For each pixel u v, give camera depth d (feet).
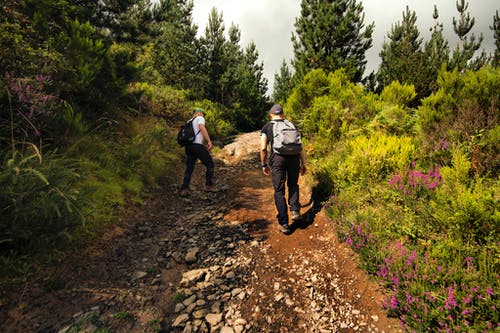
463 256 7.07
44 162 9.08
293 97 23.36
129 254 9.32
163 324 6.63
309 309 7.19
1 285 6.72
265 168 11.47
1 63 10.94
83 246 8.93
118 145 16.17
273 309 7.16
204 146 15.71
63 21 16.42
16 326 6.03
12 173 7.28
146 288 7.80
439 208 8.52
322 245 9.96
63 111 12.59
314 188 13.84
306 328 6.61
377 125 15.88
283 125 10.85
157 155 18.37
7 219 7.26
